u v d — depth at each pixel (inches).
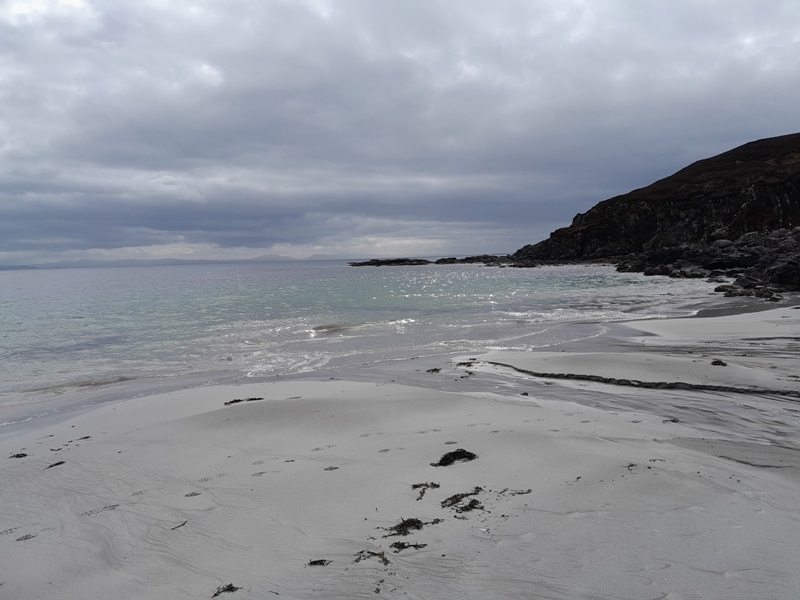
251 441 357.1
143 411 474.0
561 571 169.5
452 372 578.9
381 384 530.3
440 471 272.4
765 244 2455.7
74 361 746.8
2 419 483.5
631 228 3821.4
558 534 195.0
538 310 1197.7
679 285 1819.6
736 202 3491.6
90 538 228.5
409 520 215.2
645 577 162.9
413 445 321.1
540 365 573.3
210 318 1175.6
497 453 294.5
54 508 266.8
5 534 239.9
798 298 1233.4
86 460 340.8
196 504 254.4
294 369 657.0
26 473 323.0
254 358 735.1
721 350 630.5
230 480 283.7
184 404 489.4
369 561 186.1
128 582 187.6
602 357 589.9
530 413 391.9
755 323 825.5
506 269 3587.6
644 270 2544.3
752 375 480.4
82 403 531.5
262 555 199.2
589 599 153.2
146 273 5467.5
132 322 1141.7
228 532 221.0
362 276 3334.2
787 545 179.8
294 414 413.7
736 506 213.3
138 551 212.2
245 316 1198.3
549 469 264.8
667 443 311.1
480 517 214.4
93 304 1609.3
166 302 1605.6
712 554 175.2
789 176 3457.2
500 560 179.3
